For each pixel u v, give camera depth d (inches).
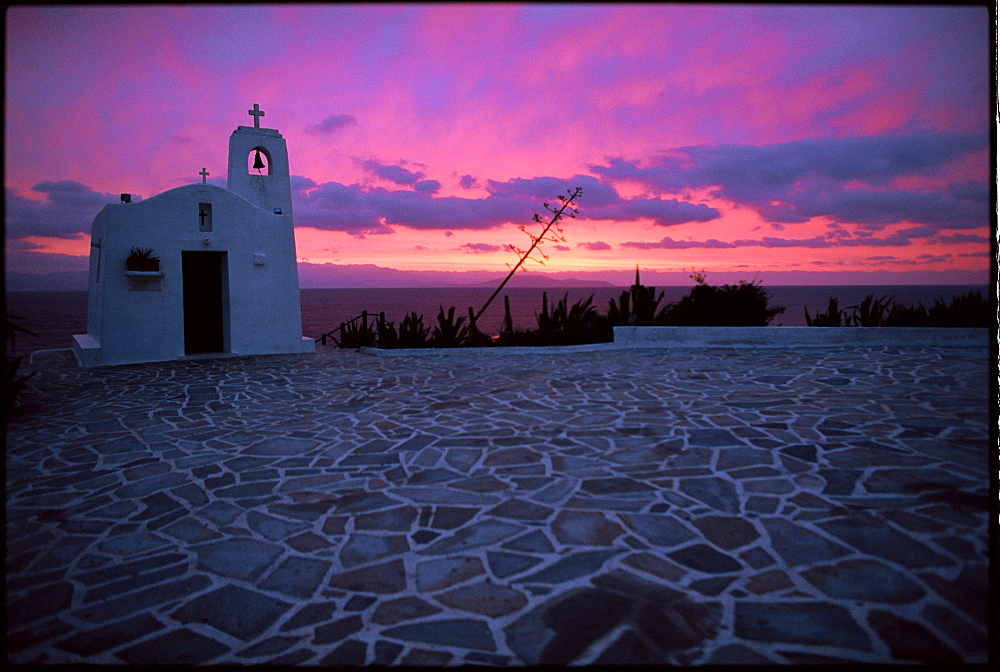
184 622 109.2
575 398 298.7
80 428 265.1
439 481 181.6
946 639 93.8
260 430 255.4
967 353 386.3
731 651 93.7
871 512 141.8
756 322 530.0
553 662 93.0
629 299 571.5
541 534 140.5
